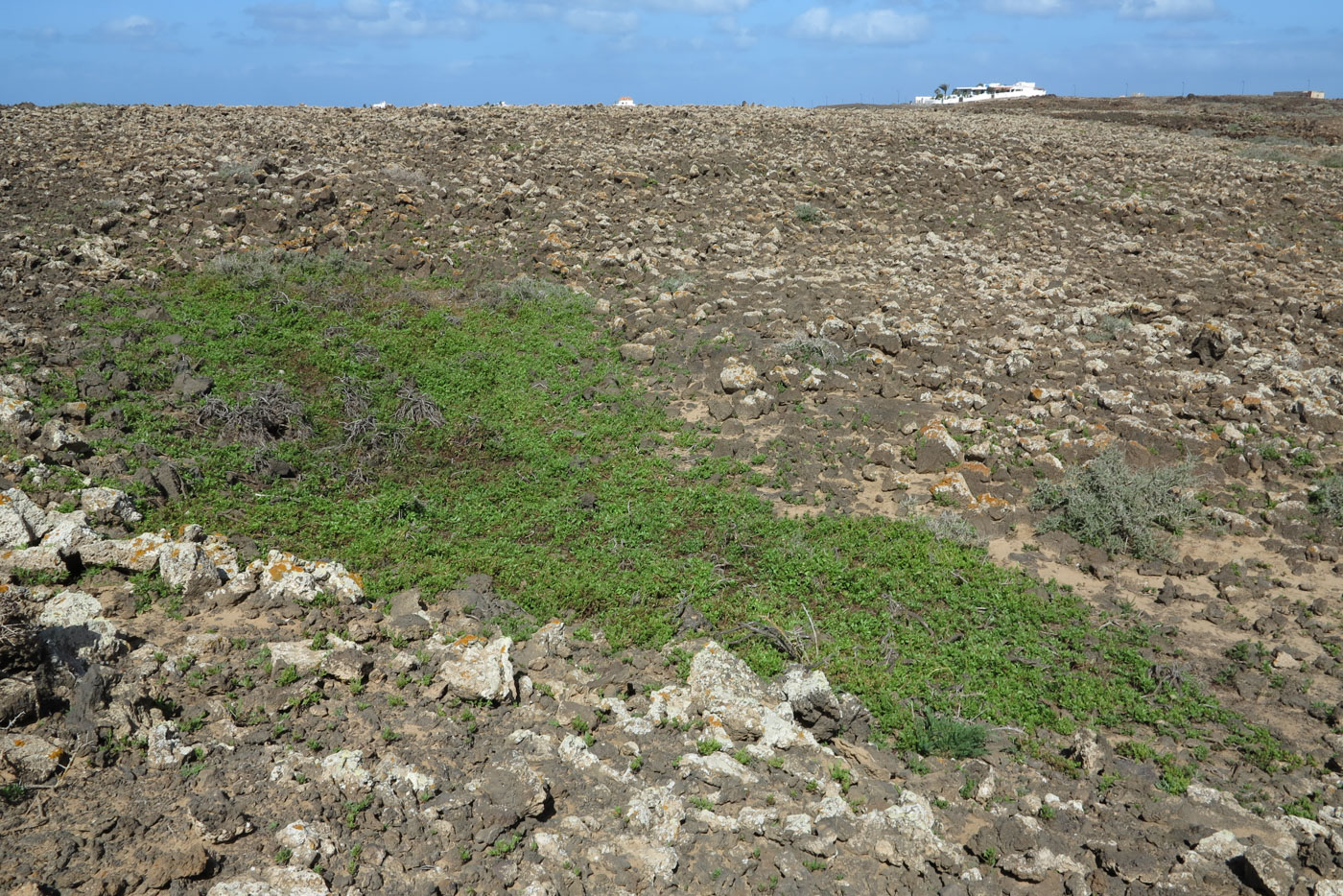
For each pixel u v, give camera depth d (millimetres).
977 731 8477
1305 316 20672
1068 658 9898
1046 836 7105
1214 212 29781
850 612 10773
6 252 17359
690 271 22359
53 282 16719
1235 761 8359
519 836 6516
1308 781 8062
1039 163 35094
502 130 34781
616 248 22922
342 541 11492
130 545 9180
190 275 18188
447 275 20531
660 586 11055
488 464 14203
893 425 15078
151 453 12188
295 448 13617
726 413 15562
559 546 12102
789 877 6414
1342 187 32812
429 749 7340
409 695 8156
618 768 7512
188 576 8992
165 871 5375
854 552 11883
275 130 31562
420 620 9352
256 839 5961
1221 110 62750
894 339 17719
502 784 6832
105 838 5703
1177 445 14102
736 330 18484
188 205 21312
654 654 9742
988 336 18828
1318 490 12883
